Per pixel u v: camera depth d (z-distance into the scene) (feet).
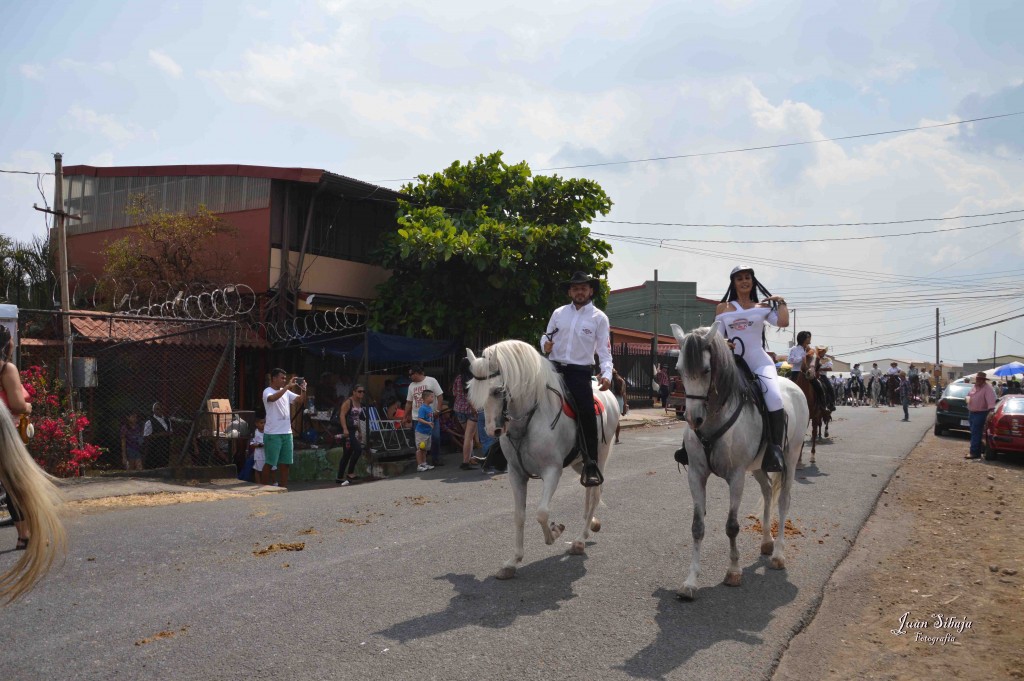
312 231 56.34
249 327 50.55
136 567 19.71
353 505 28.73
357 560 20.54
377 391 58.13
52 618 15.80
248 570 19.48
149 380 45.29
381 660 13.80
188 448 38.99
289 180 53.06
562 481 34.73
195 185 56.29
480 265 49.96
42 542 12.91
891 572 20.95
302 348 51.26
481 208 56.75
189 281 51.85
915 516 28.53
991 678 14.12
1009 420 46.03
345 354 48.42
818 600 18.03
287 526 24.76
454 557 20.98
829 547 22.88
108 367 43.55
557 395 19.61
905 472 39.68
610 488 32.27
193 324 41.39
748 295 21.15
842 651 15.39
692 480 18.79
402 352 48.80
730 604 17.48
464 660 13.89
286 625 15.49
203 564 20.04
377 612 16.35
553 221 58.39
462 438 49.49
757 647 14.96
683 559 21.15
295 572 19.31
